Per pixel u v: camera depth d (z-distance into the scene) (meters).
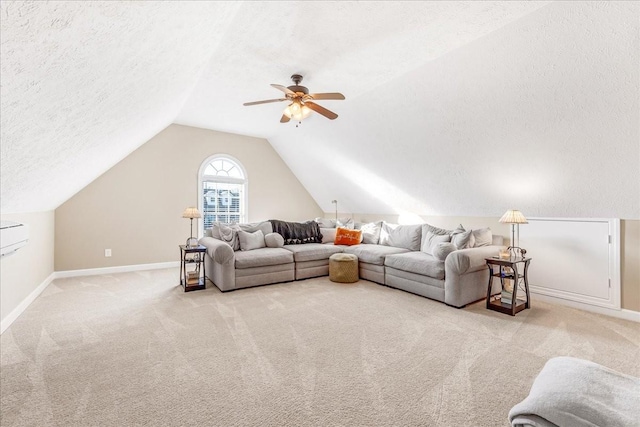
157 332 2.48
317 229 5.10
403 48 2.56
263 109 4.33
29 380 1.78
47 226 3.83
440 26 2.25
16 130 1.23
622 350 2.18
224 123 5.06
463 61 2.62
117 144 3.15
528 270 3.61
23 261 2.98
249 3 2.01
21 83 0.96
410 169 4.23
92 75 1.32
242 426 1.42
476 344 2.28
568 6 1.95
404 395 1.66
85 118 1.75
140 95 2.16
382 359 2.05
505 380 1.80
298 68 2.95
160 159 4.99
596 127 2.46
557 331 2.54
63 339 2.34
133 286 3.90
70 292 3.60
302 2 2.00
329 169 5.53
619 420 0.77
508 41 2.31
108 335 2.41
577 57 2.16
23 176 1.86
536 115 2.66
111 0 0.91
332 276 4.23
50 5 0.72
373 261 4.12
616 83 2.16
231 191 5.79
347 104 3.80
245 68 2.97
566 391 0.90
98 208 4.52
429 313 2.97
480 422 1.45
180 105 3.87
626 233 2.89
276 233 4.60
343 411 1.53
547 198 3.30
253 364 1.98
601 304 3.03
